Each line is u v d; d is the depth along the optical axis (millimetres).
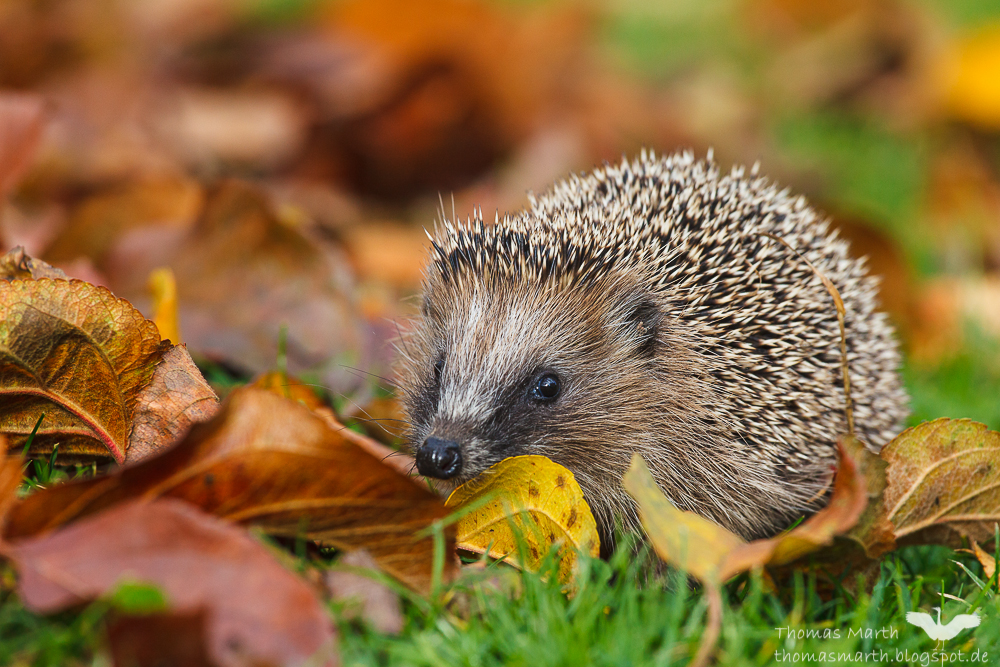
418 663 2268
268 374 3613
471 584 2562
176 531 2156
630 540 3646
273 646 2080
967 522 3092
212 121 8117
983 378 5473
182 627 2018
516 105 8531
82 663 2133
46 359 2834
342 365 4496
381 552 2539
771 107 10883
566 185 4820
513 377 3871
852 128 10445
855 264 4508
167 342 2898
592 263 4059
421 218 7980
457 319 4109
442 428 3676
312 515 2471
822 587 2885
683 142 9398
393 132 8297
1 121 4660
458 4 8727
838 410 3932
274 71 8586
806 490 3781
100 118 8070
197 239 4734
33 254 5176
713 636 2244
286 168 8242
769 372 3822
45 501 2244
